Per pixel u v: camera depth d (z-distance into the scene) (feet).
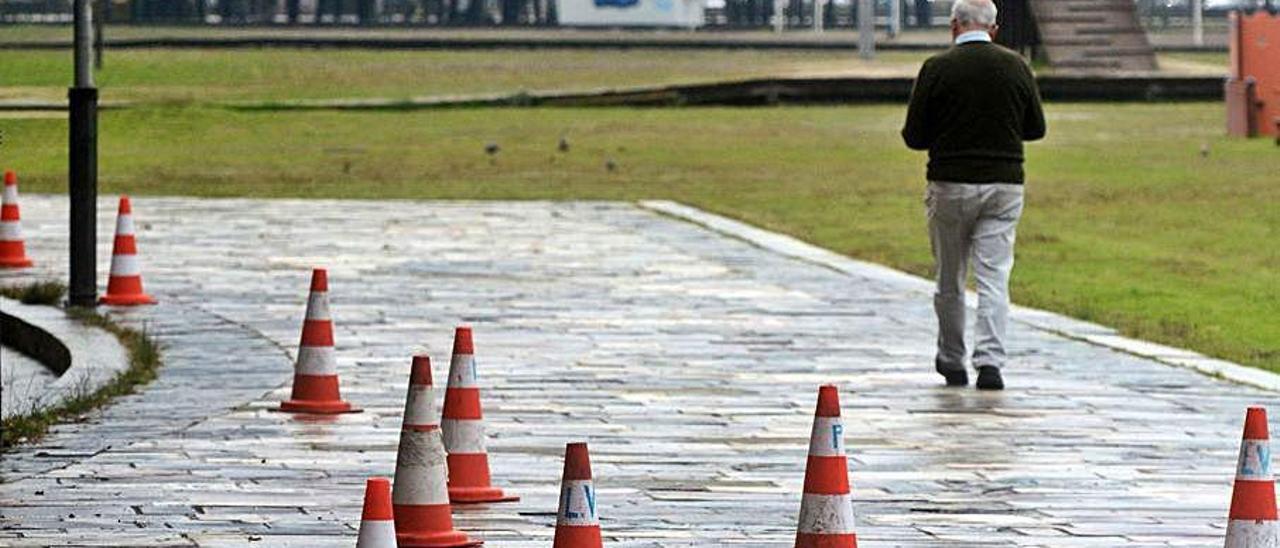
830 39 476.54
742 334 107.14
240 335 103.86
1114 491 66.39
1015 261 147.13
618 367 94.58
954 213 88.17
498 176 223.51
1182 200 195.00
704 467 69.82
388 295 122.62
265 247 150.61
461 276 133.59
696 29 505.25
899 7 518.37
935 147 88.53
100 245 150.20
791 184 215.10
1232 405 85.20
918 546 57.67
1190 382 91.76
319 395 80.59
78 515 60.64
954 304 89.51
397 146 260.01
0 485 65.26
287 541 57.11
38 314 111.14
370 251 148.87
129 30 433.48
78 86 114.62
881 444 74.95
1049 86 362.94
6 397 84.79
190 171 226.58
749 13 530.68
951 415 81.76
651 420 79.71
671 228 169.89
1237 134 281.54
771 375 92.68
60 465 68.85
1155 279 136.98
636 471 69.05
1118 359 99.09
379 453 71.51
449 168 232.53
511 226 169.99
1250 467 45.37
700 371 93.61
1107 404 85.15
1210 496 65.67
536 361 96.22
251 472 67.82
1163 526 60.90
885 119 315.37
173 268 136.05
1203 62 428.15
